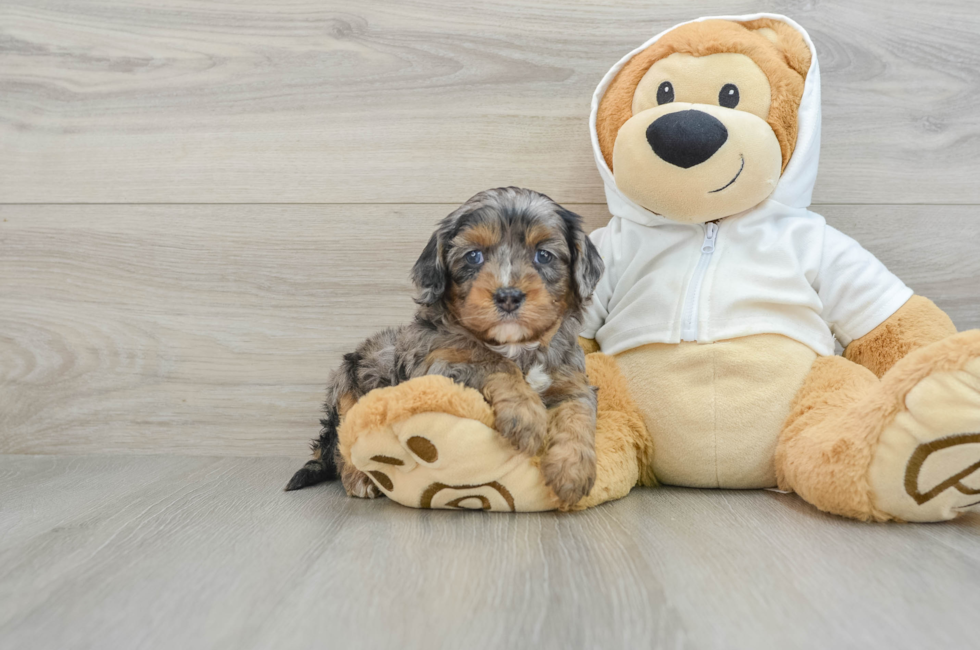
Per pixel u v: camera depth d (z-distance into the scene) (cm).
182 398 75
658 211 62
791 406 59
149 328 75
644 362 62
